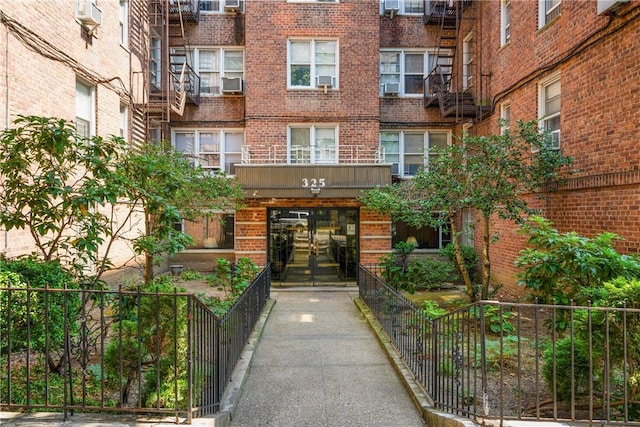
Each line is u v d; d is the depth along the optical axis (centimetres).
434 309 691
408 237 1434
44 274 465
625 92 666
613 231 684
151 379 386
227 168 1411
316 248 1270
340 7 1320
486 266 808
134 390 437
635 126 645
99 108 938
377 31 1326
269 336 716
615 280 391
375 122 1327
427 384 456
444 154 816
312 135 1330
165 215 512
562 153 827
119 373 364
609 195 693
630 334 347
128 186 498
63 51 793
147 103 1175
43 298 439
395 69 1468
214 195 921
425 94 1423
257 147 1309
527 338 634
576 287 493
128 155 559
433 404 425
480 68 1184
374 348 648
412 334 533
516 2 1031
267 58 1313
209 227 1392
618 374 403
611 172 690
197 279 1231
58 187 454
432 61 1465
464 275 854
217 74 1417
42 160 485
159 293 346
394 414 430
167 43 1237
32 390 405
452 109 1234
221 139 1403
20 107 673
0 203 497
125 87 1077
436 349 436
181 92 1220
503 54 1103
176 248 536
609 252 468
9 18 643
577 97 789
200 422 340
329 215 1273
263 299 898
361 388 495
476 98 1266
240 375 516
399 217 986
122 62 1064
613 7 666
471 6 1330
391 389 493
